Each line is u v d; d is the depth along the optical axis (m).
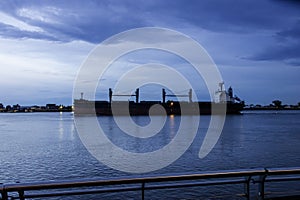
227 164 35.09
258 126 111.50
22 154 43.78
